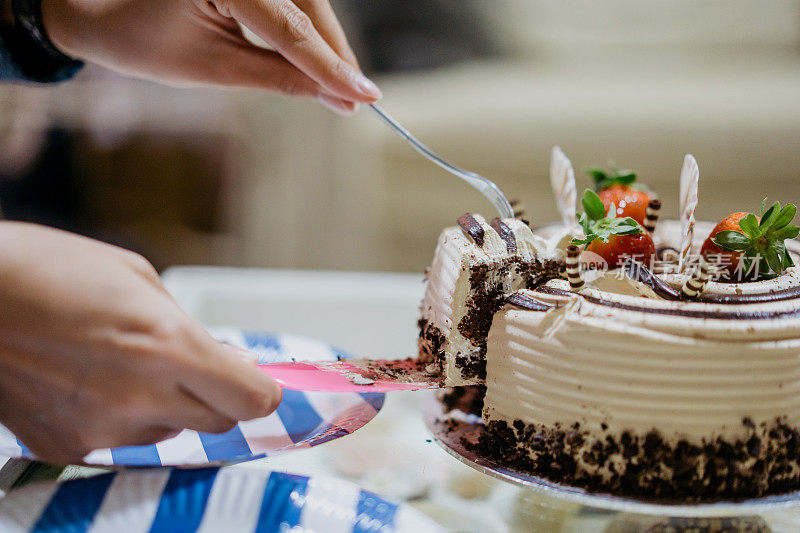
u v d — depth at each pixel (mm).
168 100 1604
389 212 1563
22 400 479
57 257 471
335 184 1644
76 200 1602
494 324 556
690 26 1689
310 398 623
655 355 508
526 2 1737
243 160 1659
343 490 476
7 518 453
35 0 729
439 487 522
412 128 1498
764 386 511
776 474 522
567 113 1474
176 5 687
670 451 514
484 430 565
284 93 734
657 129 1443
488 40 1762
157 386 474
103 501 467
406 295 796
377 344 748
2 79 754
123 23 710
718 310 512
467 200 1509
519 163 1479
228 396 487
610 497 515
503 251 562
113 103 1559
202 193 1689
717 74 1617
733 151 1424
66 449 490
